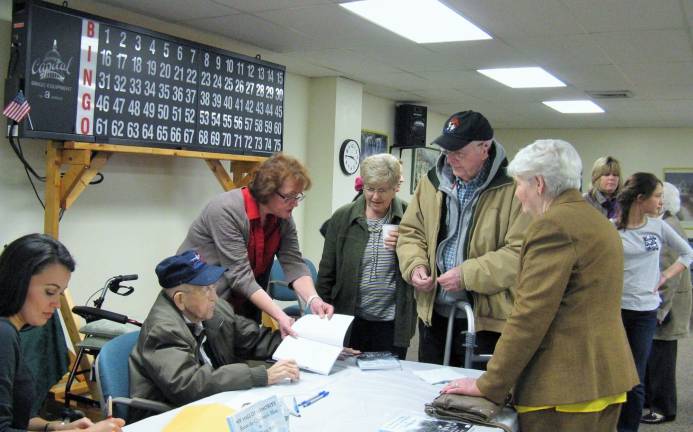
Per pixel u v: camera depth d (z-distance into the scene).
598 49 4.36
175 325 1.87
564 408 1.53
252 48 4.61
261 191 2.19
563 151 1.60
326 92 5.73
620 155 9.05
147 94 3.55
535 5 3.37
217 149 4.07
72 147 3.18
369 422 1.52
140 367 1.85
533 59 4.77
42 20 2.98
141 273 4.12
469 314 2.08
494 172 2.16
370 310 2.46
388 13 3.67
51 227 3.24
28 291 1.43
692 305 3.70
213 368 2.00
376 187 2.39
